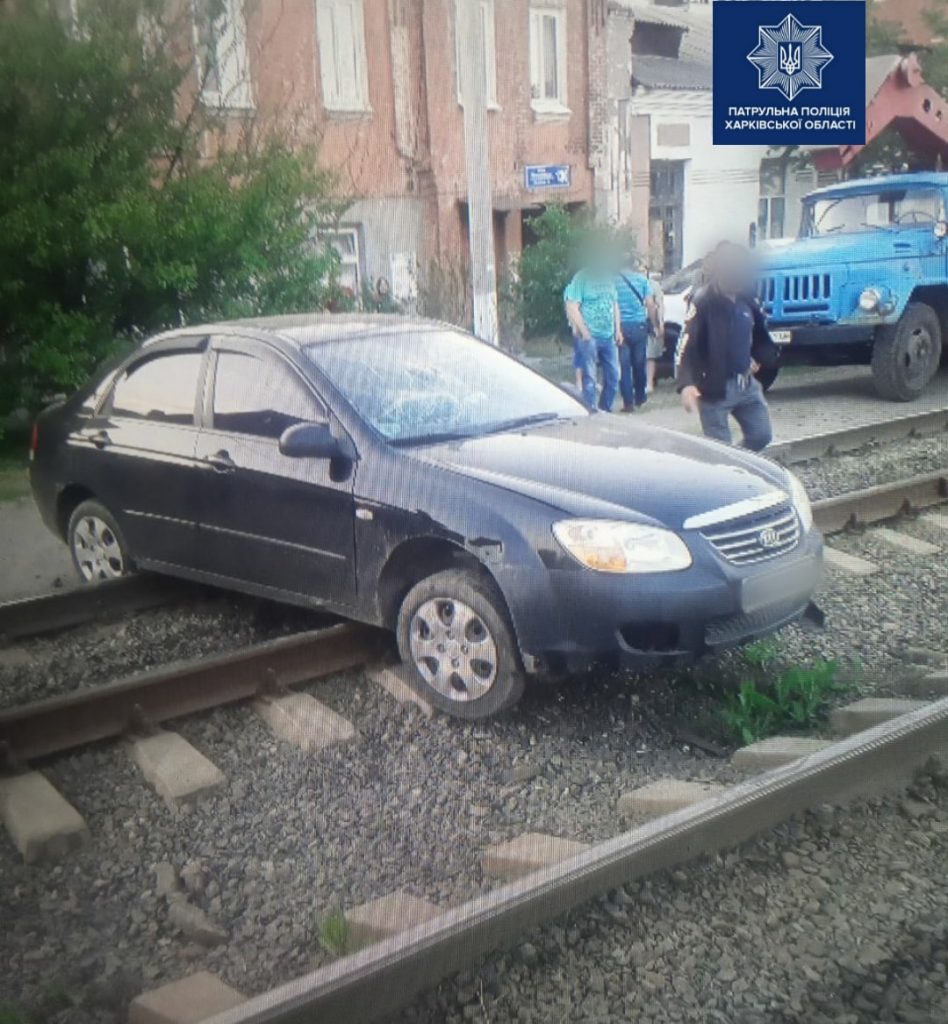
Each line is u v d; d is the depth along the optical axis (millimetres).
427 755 4418
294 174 11320
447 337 5812
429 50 13312
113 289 10516
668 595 4262
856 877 3551
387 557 4750
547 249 13508
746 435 7574
